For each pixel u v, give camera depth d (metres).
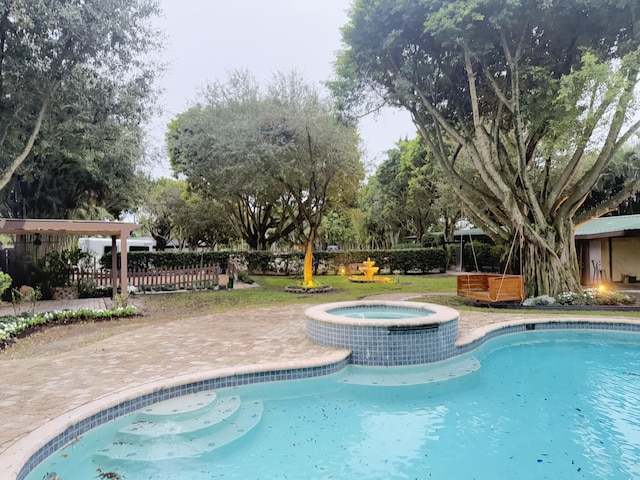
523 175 11.24
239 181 15.52
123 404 4.32
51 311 9.32
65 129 10.93
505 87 11.44
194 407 4.55
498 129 11.88
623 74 9.24
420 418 4.72
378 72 11.67
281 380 5.51
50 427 3.60
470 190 13.36
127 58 10.29
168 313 10.45
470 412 4.88
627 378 6.07
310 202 16.30
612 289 15.23
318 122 14.73
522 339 8.36
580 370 6.44
